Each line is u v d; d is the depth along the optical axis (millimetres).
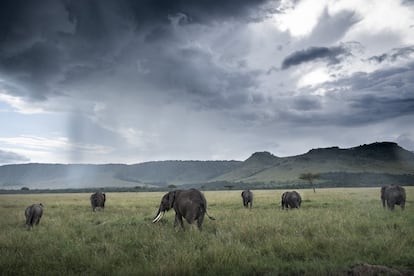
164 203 14789
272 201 35562
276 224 12875
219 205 30391
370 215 16922
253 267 7590
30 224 16000
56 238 11898
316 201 32062
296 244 9281
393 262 7914
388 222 14000
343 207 23500
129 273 7164
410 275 7137
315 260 8039
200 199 13312
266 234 11086
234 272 7168
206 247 9414
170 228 13789
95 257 8375
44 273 7422
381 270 7082
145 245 9969
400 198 21156
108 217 19688
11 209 28234
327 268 7367
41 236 12484
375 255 8500
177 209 13789
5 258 8492
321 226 12203
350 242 9672
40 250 9609
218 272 7242
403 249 8750
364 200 33125
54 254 9039
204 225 14172
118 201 42188
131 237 11477
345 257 8172
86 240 11477
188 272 7125
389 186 22812
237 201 36656
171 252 8820
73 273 7371
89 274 7336
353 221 13625
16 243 10719
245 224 12789
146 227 14109
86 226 15469
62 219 18797
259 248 9195
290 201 23875
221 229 12633
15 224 17375
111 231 13086
